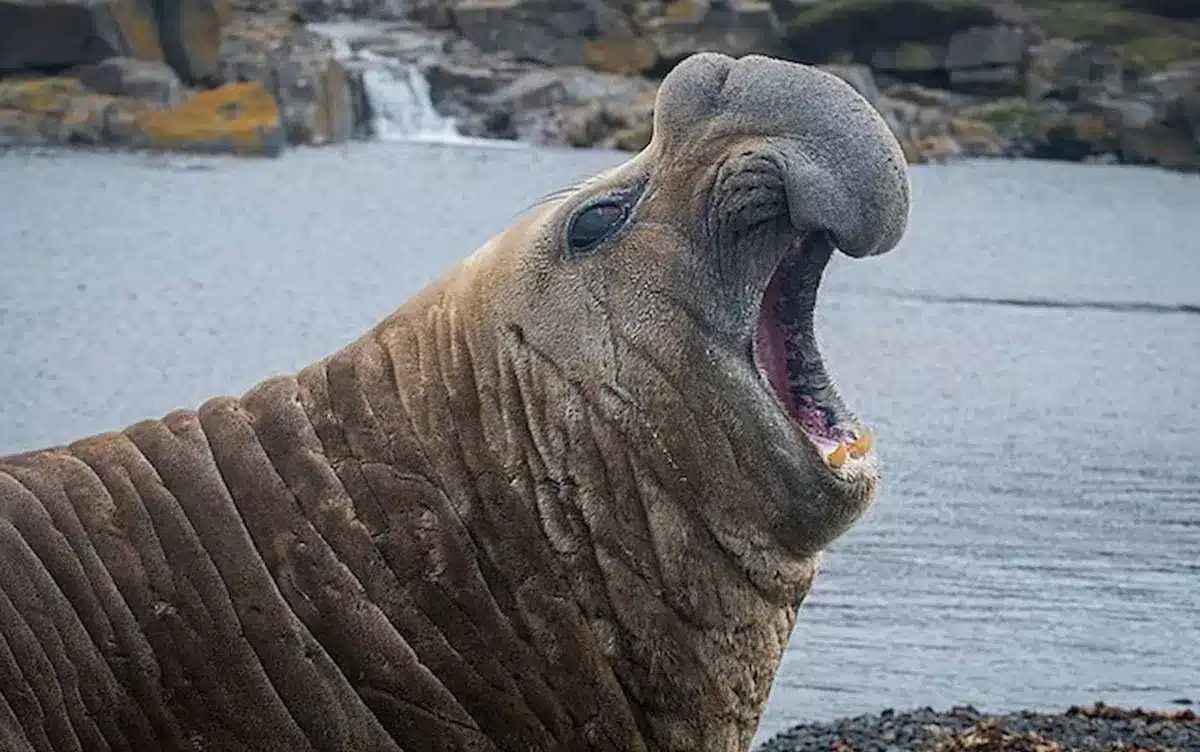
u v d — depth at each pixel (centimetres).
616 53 4606
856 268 2669
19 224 2931
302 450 450
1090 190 3734
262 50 4378
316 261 2650
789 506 445
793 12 4728
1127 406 1784
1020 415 1719
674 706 448
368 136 4266
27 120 3853
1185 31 4706
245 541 439
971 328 2206
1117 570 1198
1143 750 764
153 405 1702
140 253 2681
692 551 444
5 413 1648
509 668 439
